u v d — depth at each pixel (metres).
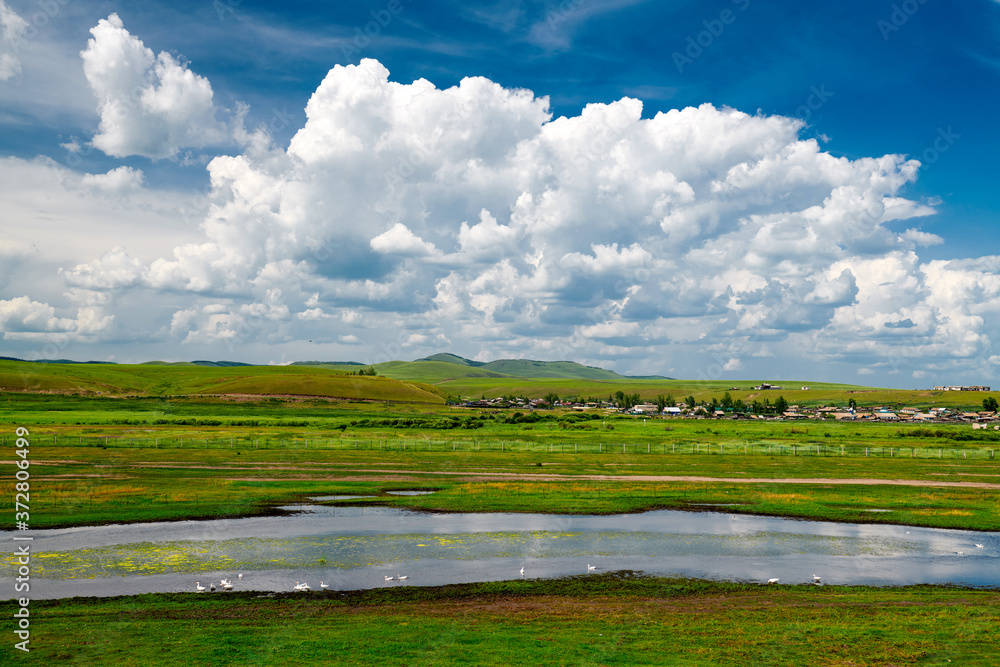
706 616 27.33
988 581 34.56
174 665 20.97
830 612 27.97
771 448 102.75
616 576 34.88
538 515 51.09
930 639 24.11
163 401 199.00
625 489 62.41
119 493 55.50
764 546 41.97
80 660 21.42
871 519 50.62
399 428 135.75
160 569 34.97
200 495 55.78
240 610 28.02
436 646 23.06
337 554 38.72
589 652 22.48
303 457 84.56
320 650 22.55
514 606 29.06
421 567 36.19
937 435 125.81
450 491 60.72
